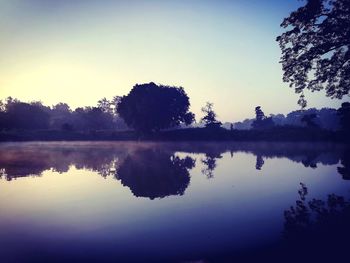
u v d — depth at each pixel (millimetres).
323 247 6383
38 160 26406
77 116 116375
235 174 17312
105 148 43594
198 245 6781
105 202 11023
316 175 16047
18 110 98500
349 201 10273
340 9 20688
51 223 8609
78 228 8141
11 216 9305
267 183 14266
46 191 13195
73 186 14312
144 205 10531
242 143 55906
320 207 9633
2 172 19156
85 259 6199
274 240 6914
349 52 20656
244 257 6105
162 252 6469
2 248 6793
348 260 5723
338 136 47969
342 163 20891
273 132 63406
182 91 77062
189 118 77312
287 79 23641
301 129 60875
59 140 77062
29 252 6539
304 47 22547
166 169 19844
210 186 13836
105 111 112500
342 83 22125
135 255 6348
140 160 25781
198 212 9516
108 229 8016
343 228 7445
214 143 58438
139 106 69125
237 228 7867
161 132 74500
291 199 10914
